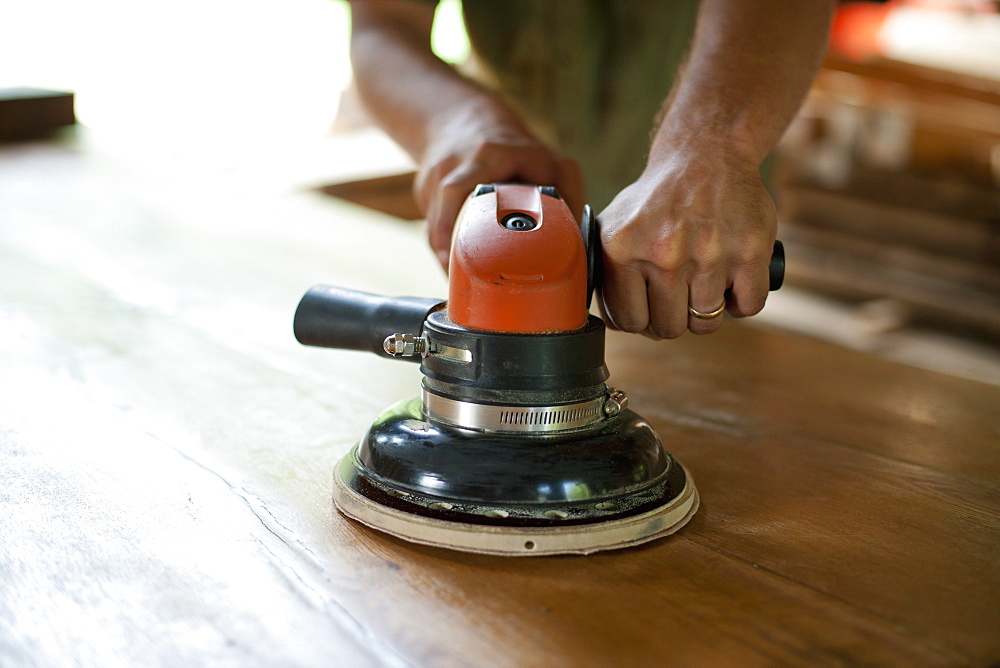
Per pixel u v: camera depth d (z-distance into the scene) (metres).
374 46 1.52
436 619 0.61
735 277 0.82
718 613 0.63
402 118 1.39
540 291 0.72
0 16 6.09
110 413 0.97
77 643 0.58
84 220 1.83
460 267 0.74
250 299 1.40
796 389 1.12
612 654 0.58
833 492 0.84
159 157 2.44
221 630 0.60
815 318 3.43
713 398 1.09
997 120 3.73
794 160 3.99
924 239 3.66
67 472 0.83
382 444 0.76
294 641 0.58
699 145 0.84
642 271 0.81
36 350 1.16
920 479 0.87
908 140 3.88
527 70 1.92
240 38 6.18
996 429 1.00
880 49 3.67
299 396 1.04
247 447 0.90
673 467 0.81
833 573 0.69
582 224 0.83
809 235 3.92
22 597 0.63
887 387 1.13
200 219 1.88
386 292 1.44
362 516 0.74
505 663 0.57
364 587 0.65
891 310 3.44
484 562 0.69
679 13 1.82
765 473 0.88
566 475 0.72
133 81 5.22
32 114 2.59
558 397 0.74
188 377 1.09
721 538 0.74
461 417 0.74
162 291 1.42
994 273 3.50
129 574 0.66
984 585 0.67
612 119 1.94
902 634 0.60
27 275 1.47
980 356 3.17
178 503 0.78
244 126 4.56
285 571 0.67
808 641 0.59
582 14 1.85
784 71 0.92
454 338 0.74
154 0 6.65
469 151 1.09
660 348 1.28
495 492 0.71
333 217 1.95
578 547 0.70
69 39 5.83
